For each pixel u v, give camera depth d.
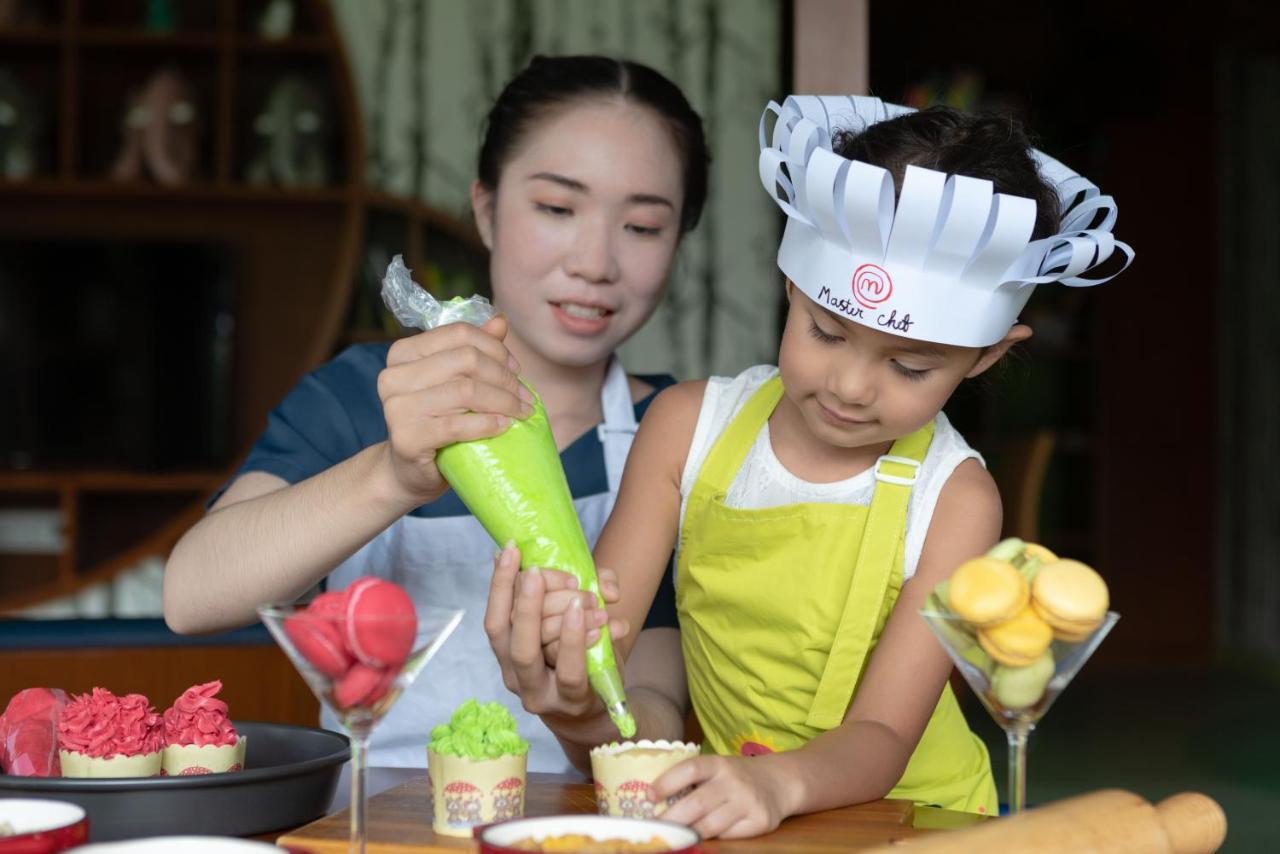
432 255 4.66
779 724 1.41
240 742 1.22
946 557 1.34
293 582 1.31
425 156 4.74
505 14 4.77
